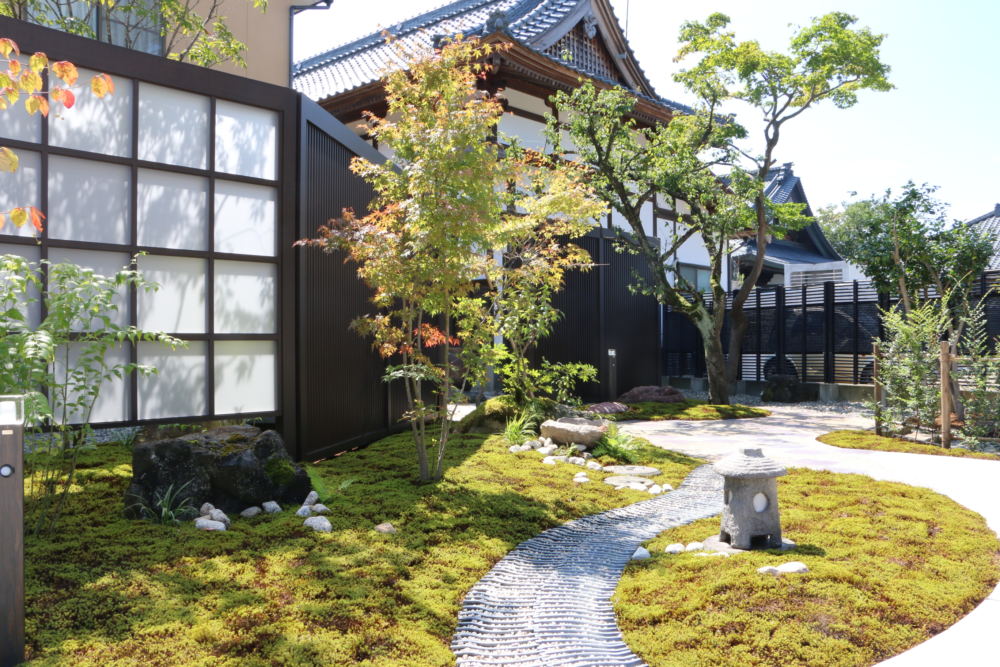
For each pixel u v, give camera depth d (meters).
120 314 5.86
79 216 5.66
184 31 9.67
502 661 3.34
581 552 4.92
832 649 3.33
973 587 4.09
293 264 7.01
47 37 5.45
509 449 8.57
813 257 30.17
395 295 6.57
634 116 18.58
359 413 8.80
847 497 6.25
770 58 13.66
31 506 5.07
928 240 14.02
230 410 6.56
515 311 10.07
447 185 6.07
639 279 16.31
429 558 4.63
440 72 6.44
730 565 4.40
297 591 3.94
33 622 3.40
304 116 7.12
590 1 18.20
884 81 13.55
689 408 14.33
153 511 5.09
